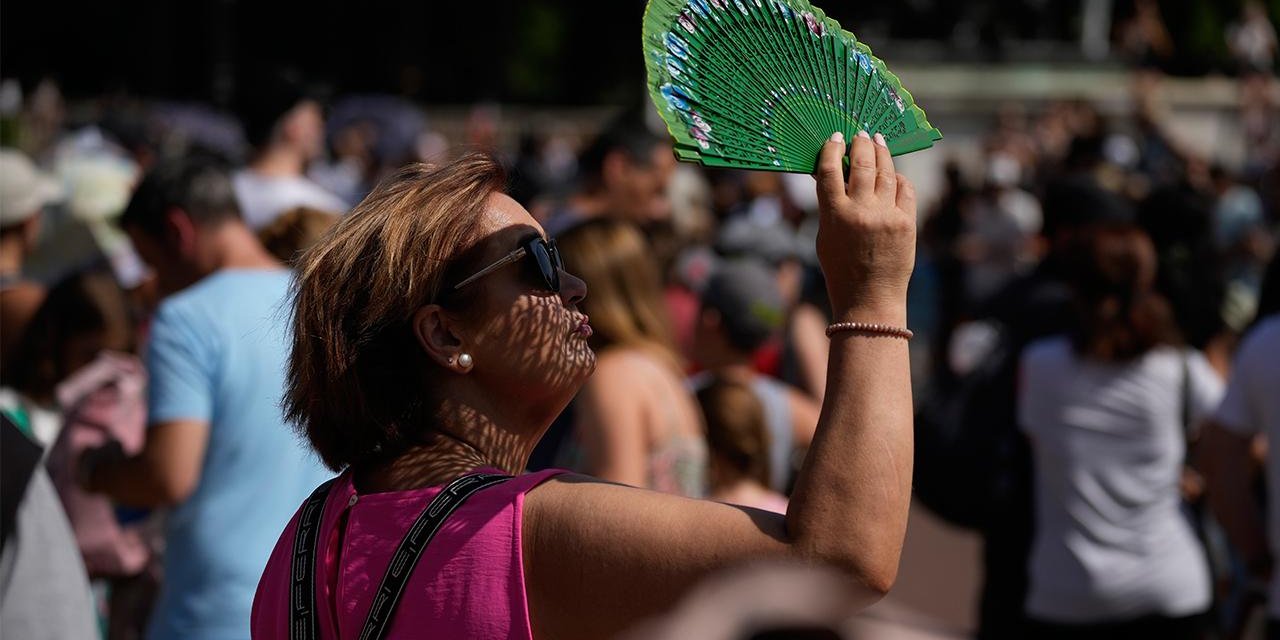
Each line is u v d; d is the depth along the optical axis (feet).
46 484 17.60
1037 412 32.17
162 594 24.97
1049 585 31.96
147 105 171.32
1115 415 31.32
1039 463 32.32
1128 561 31.35
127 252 45.98
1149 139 104.83
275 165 42.19
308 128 42.80
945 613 45.01
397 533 12.60
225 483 24.38
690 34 12.09
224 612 24.11
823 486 11.33
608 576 11.62
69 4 234.17
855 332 11.85
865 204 11.94
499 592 11.91
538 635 12.03
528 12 234.58
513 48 236.02
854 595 11.19
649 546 11.51
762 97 12.26
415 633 12.08
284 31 237.25
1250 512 28.68
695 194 63.21
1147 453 31.37
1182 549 31.63
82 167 44.93
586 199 44.75
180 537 24.58
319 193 42.57
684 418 25.80
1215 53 178.29
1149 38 156.97
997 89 132.77
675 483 25.26
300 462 24.71
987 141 113.50
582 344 13.66
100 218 44.06
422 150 113.70
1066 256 31.83
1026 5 150.20
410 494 12.83
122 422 27.86
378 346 13.19
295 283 13.98
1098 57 139.74
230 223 26.27
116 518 28.35
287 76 42.27
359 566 12.63
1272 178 78.38
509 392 13.33
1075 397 31.55
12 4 231.71
